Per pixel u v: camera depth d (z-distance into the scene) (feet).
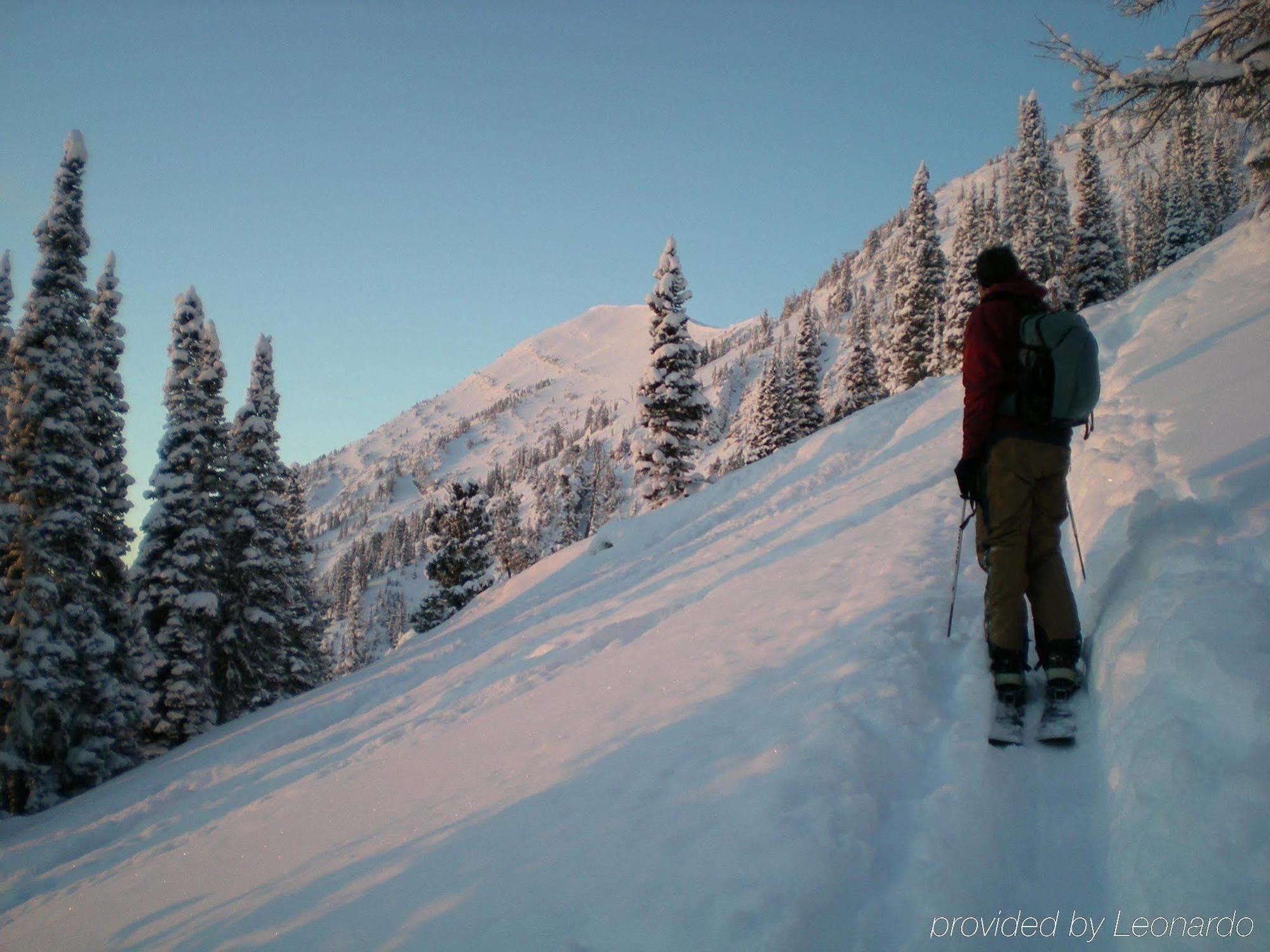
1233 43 26.61
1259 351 22.09
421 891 9.66
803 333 163.32
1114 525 13.98
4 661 66.13
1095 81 27.12
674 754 11.26
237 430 100.22
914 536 21.63
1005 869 7.52
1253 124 28.68
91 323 81.10
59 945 14.53
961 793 8.67
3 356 84.84
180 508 89.30
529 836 10.25
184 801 35.78
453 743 18.74
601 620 34.40
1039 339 10.95
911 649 12.71
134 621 78.95
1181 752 7.29
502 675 31.78
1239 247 41.70
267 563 97.25
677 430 110.01
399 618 500.33
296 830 16.42
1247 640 8.18
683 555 52.11
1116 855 7.11
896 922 7.09
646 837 9.06
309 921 9.95
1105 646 10.46
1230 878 5.88
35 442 70.28
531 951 7.52
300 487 134.92
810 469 69.67
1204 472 13.66
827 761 9.45
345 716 46.29
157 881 17.29
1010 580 10.62
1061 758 9.23
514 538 218.38
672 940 7.09
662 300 110.52
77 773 68.64
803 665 13.25
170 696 85.40
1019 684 10.14
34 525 69.15
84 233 73.41
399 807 14.51
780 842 8.11
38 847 35.63
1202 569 10.36
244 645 97.50
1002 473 10.90
